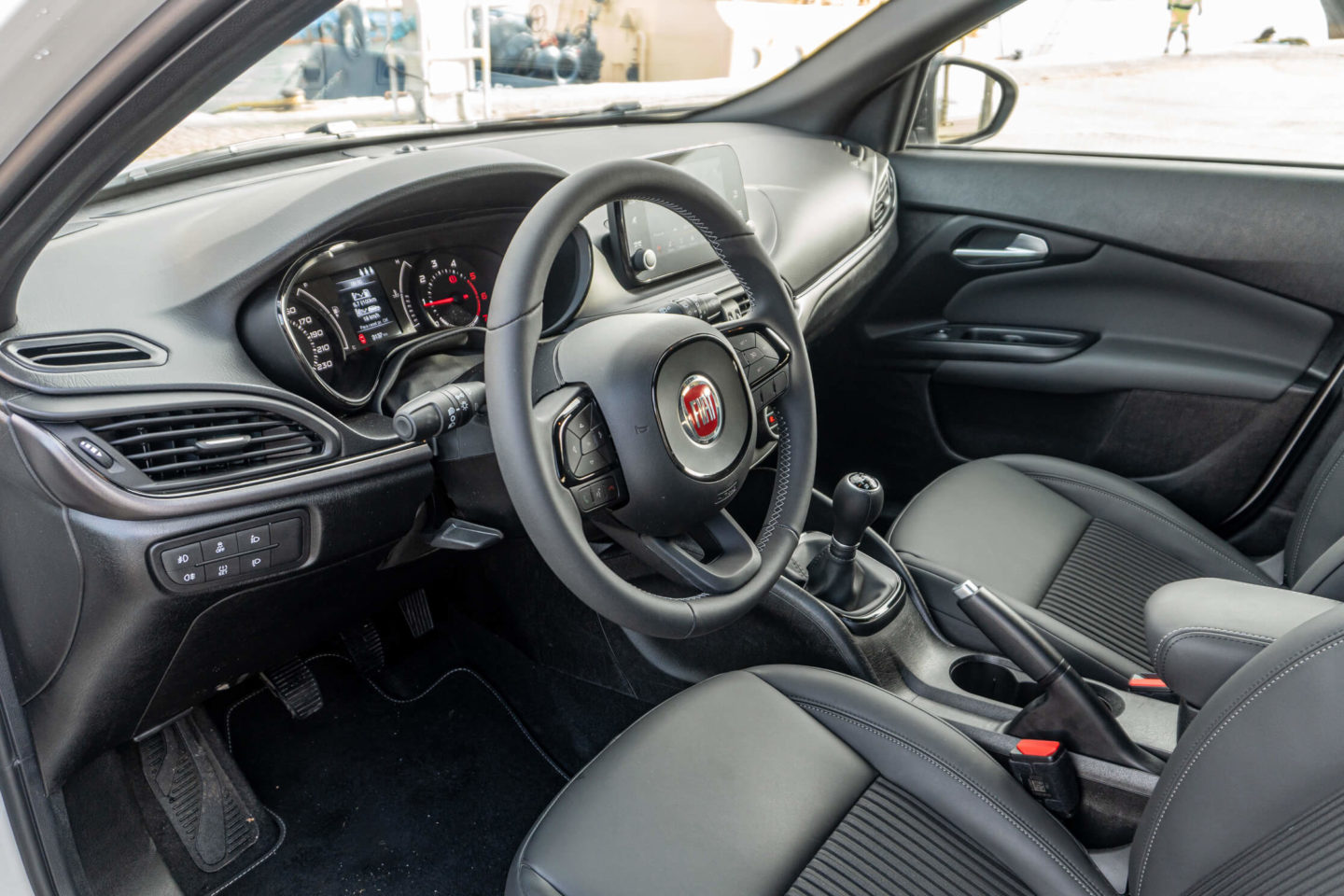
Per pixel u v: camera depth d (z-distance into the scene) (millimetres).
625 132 1984
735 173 1682
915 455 2234
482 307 1347
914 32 1975
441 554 1496
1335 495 1355
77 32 528
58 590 1024
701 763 1031
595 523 971
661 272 1480
